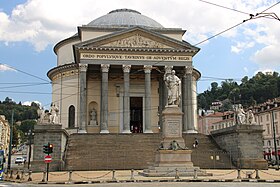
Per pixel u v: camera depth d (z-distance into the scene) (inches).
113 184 849.5
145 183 841.5
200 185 783.1
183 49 2146.9
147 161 1603.1
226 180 917.8
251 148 1619.1
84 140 1779.0
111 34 2106.3
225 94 5944.9
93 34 2329.0
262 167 1589.6
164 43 2156.7
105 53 2111.2
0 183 1019.9
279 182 918.4
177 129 1023.0
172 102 1037.8
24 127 5231.3
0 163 1202.6
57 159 1544.0
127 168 1558.8
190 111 2121.1
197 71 2650.1
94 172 1378.0
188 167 993.5
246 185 811.4
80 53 2092.8
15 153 4298.7
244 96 5027.1
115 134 1849.2
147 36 2151.8
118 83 2413.9
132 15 2706.7
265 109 3238.2
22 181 1050.7
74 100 2452.0
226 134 1745.8
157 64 2137.1
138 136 1834.4
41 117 1669.5
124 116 2080.5
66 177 1149.1
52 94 2625.5
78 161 1577.3
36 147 1541.6
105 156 1626.5
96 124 2325.3
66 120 2452.0
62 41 2719.0
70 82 2492.6
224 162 1616.6
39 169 1515.7
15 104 6250.0
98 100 2362.2
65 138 1731.1
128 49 2110.0
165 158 1000.2
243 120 1696.6
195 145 1770.4
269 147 3090.6
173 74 1058.7
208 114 4832.7
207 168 1567.4
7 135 4411.9
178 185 778.2
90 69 2240.4
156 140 1791.3
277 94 4709.6
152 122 2368.4
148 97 2103.8
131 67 2186.3
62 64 2723.9
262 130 1637.6
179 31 2374.5
